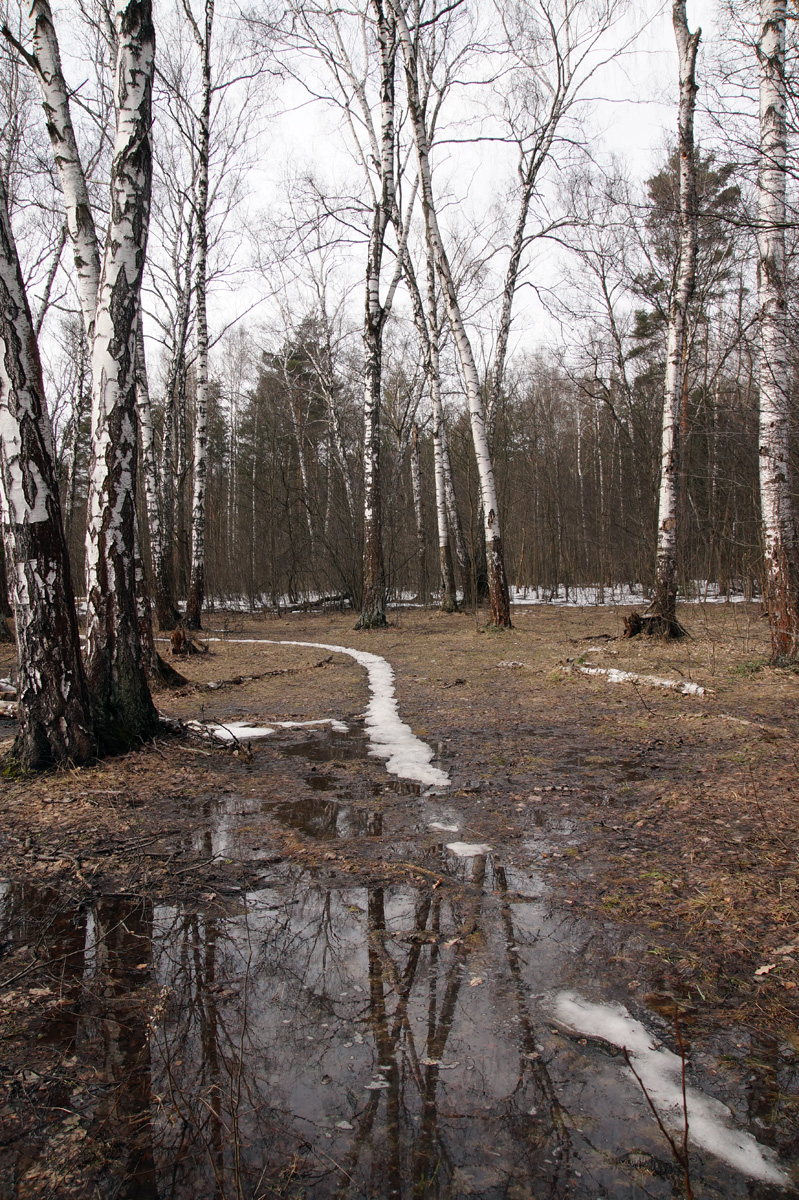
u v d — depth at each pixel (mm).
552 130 18484
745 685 8797
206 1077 2484
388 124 16484
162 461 20922
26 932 3484
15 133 16297
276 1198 1974
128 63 6203
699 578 26109
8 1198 1988
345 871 4176
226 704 9242
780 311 7664
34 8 7441
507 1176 2061
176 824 4934
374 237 17109
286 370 30562
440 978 3084
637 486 26516
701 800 5062
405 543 31406
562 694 9219
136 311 6527
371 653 13961
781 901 3555
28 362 5555
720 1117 2283
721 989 2936
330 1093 2406
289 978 3092
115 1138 2217
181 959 3250
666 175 18078
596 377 25344
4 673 10953
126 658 6656
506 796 5465
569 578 31969
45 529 5766
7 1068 2516
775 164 6148
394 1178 2053
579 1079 2463
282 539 29250
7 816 5004
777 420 8758
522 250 19797
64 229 19297
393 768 6324
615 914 3584
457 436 32062
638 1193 1996
